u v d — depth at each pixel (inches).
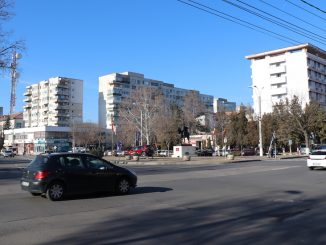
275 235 314.0
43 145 4694.9
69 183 518.3
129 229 338.0
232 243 289.7
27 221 374.6
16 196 555.8
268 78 4173.2
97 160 554.3
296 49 4089.6
